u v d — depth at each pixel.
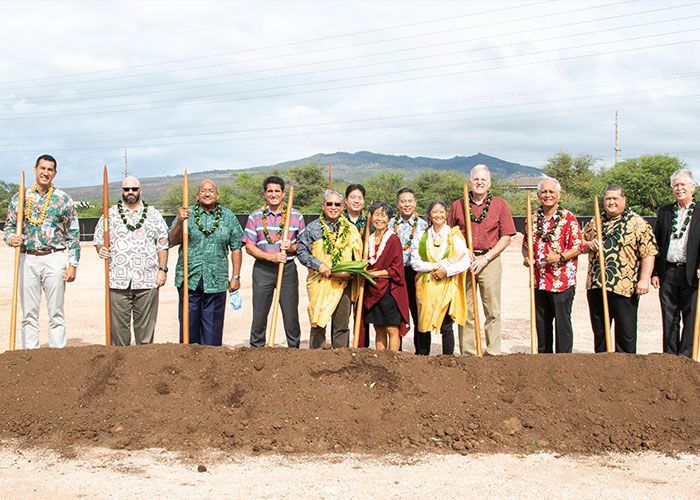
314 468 4.50
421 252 6.54
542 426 5.15
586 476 4.40
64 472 4.43
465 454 4.79
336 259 6.46
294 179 68.69
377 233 6.62
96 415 5.23
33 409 5.31
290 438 4.94
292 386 5.45
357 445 4.90
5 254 29.59
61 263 7.05
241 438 4.95
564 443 4.97
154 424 5.14
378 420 5.14
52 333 7.06
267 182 6.99
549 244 6.78
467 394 5.44
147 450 4.83
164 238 6.97
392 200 59.62
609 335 6.40
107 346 6.04
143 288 6.80
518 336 9.65
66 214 7.04
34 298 6.94
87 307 12.67
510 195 56.25
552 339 7.04
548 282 6.77
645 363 5.76
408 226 7.36
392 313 6.49
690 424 5.21
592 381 5.59
